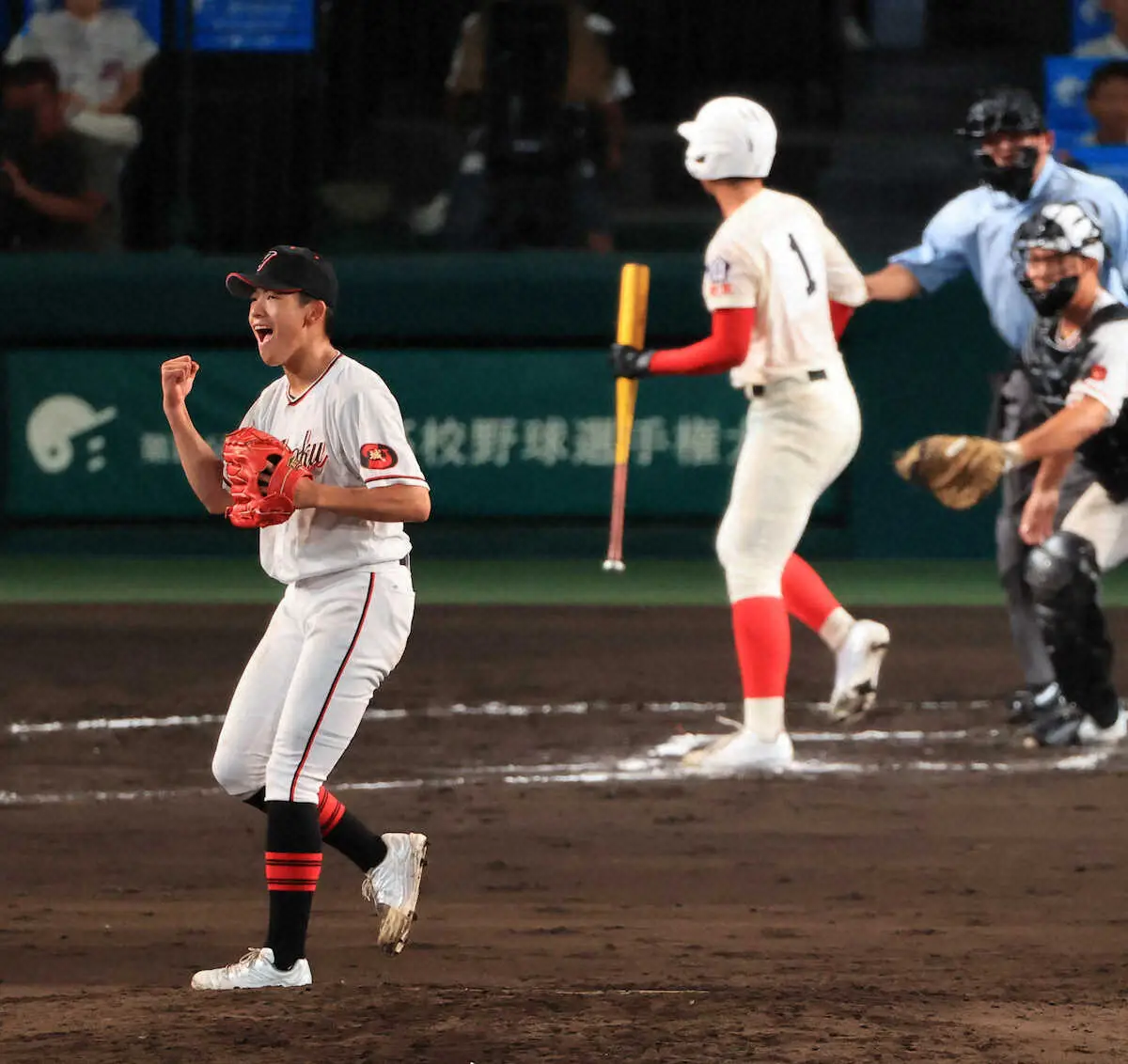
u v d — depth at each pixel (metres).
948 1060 12.65
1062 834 22.92
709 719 30.48
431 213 54.81
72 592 44.97
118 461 49.66
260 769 16.86
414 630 39.75
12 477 49.88
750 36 57.75
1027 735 28.36
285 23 54.03
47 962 17.67
